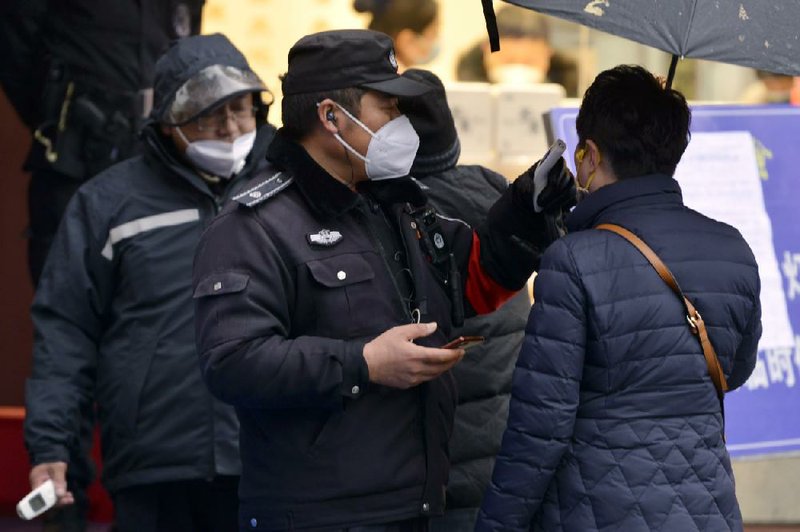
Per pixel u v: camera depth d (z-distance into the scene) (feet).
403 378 31.96
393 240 34.58
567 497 33.55
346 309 33.22
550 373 33.19
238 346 32.22
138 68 55.62
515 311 40.88
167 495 44.11
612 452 33.35
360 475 32.94
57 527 53.42
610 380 33.45
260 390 32.12
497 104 65.77
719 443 34.14
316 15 79.00
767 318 53.11
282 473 33.09
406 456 33.45
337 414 32.89
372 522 33.04
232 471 43.11
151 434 43.11
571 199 35.86
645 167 34.68
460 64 79.61
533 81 80.28
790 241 53.62
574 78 81.51
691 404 33.65
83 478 49.16
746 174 53.67
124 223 43.45
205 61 42.80
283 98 34.09
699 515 33.35
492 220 36.24
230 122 43.11
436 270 35.35
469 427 40.09
